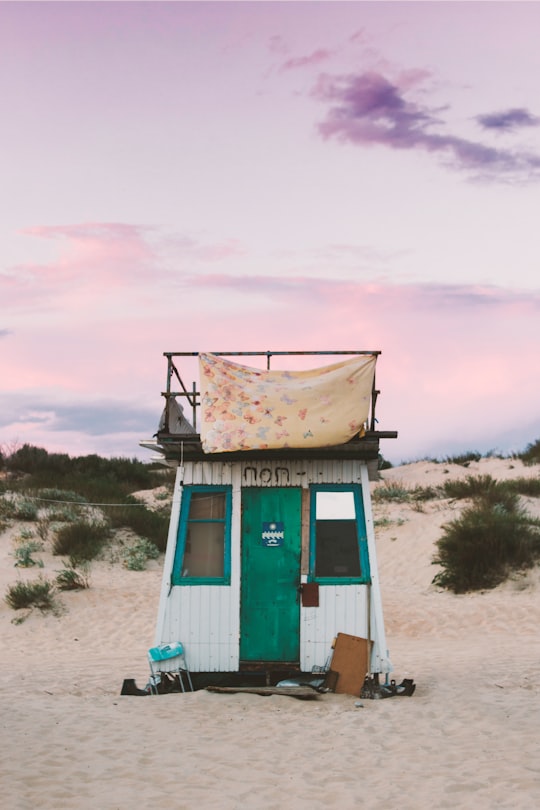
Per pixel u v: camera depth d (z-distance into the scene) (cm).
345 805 632
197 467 1098
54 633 1631
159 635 1061
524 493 2498
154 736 834
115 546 2158
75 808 618
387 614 1722
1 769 707
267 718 909
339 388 1043
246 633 1059
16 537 2186
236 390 1052
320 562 1073
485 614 1664
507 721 876
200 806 629
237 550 1073
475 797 638
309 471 1088
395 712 930
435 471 3316
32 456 3269
